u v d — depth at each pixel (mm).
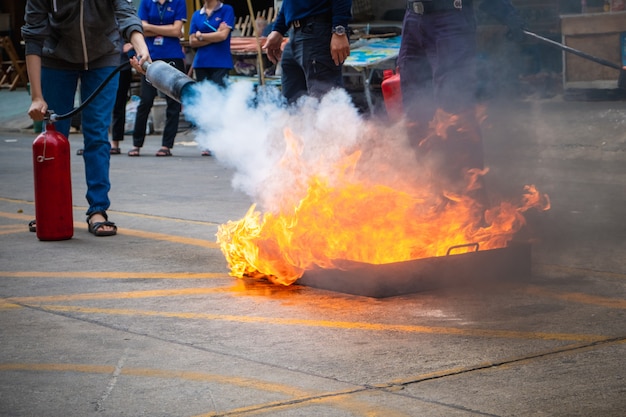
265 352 4523
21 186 11656
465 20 6938
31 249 7348
